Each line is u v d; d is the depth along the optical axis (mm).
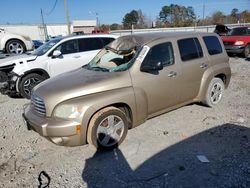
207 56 5508
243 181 3207
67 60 7574
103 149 4043
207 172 3426
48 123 3689
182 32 5406
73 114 3668
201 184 3197
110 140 4074
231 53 14172
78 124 3668
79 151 4121
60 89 3867
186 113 5539
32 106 4137
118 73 4195
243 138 4312
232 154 3822
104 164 3736
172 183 3244
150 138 4457
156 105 4609
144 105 4340
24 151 4211
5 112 6180
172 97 4852
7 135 4836
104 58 5004
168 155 3893
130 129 4719
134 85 4207
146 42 4586
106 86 3963
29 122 3953
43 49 7695
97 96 3842
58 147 4285
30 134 4840
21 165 3805
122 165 3691
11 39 12547
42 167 3734
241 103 6121
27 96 7137
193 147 4094
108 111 3916
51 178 3467
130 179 3371
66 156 3994
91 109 3736
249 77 8969
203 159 3725
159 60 4602
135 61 4332
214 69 5609
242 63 12148
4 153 4172
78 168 3666
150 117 4660
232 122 4992
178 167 3570
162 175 3414
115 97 3936
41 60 7223
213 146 4094
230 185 3146
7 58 7559
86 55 7855
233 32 14953
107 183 3314
